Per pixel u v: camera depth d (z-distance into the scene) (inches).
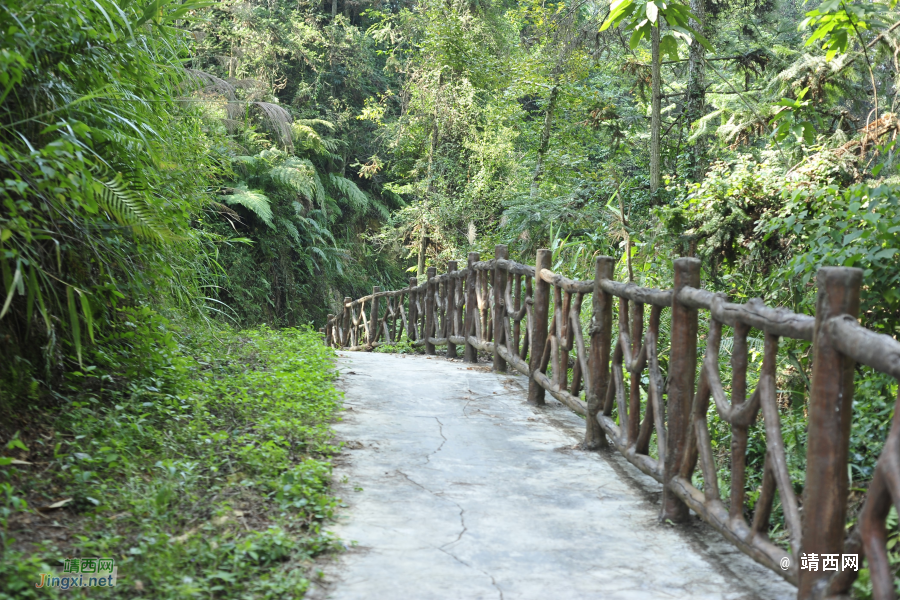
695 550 117.5
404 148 722.8
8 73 114.3
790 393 170.4
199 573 96.9
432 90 674.2
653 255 271.6
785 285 179.8
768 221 212.7
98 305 150.3
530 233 466.6
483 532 120.6
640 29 207.6
